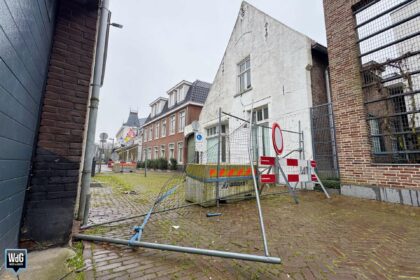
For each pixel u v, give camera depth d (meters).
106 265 1.91
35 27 1.77
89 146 3.28
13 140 1.57
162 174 14.77
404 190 4.25
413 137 4.53
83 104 2.59
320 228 3.01
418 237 2.62
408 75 4.47
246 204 4.68
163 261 2.02
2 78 1.26
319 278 1.74
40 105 2.23
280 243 2.47
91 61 2.72
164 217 3.62
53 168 2.29
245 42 10.09
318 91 7.20
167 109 20.48
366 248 2.32
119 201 4.95
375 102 4.95
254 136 7.32
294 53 7.50
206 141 12.70
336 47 5.79
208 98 12.75
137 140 29.59
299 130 6.97
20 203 1.92
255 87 9.14
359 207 4.21
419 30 4.40
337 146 5.56
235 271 1.85
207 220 3.45
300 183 6.65
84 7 2.74
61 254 2.05
